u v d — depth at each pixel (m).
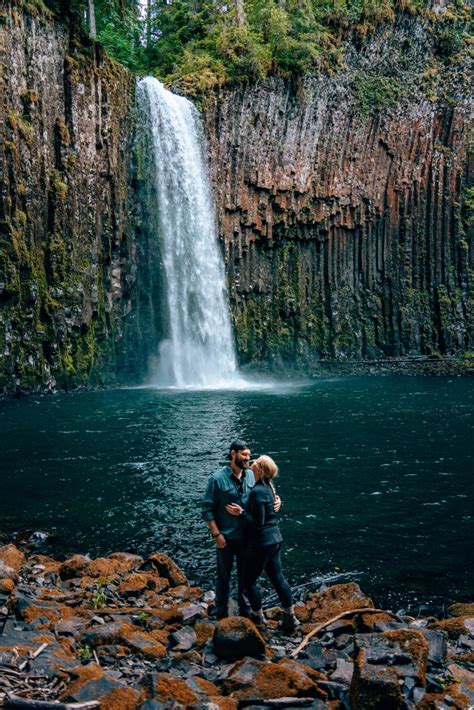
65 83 27.84
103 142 29.77
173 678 4.56
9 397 24.41
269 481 6.10
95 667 4.70
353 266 43.19
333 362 41.34
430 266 44.44
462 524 10.13
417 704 4.25
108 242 30.11
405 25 42.78
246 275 38.06
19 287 24.92
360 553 8.92
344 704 4.47
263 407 22.81
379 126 42.44
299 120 38.91
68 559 8.43
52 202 26.78
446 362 42.72
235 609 6.64
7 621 5.64
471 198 44.72
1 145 24.03
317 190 40.41
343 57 40.59
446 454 15.02
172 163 32.94
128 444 15.74
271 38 38.31
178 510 10.69
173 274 33.06
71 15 28.42
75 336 27.88
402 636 4.86
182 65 37.12
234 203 36.41
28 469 13.28
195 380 33.81
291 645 5.73
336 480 12.70
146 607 6.70
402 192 44.00
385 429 18.34
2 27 24.25
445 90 44.38
